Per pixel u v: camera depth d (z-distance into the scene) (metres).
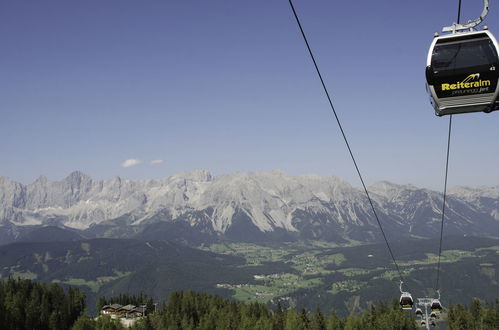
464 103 17.17
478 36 17.00
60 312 175.38
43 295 182.38
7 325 152.25
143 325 164.62
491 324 152.75
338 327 160.62
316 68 24.22
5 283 194.38
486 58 16.62
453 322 158.62
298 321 160.00
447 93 17.08
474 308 169.00
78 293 199.00
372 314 165.25
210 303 189.75
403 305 66.12
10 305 166.38
